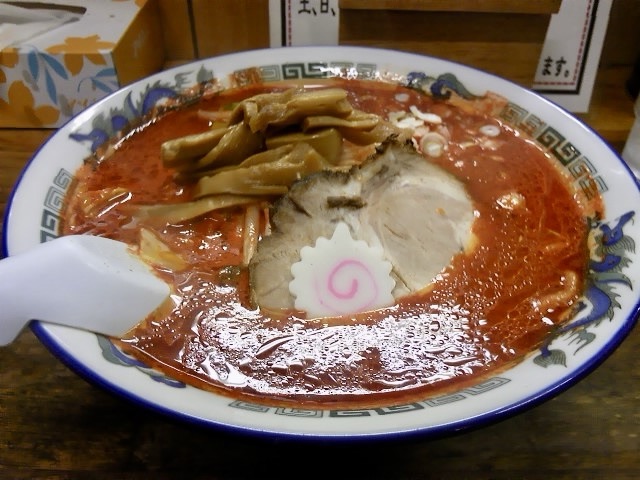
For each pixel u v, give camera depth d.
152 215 0.21
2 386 0.17
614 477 0.16
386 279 0.19
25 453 0.16
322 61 0.28
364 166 0.21
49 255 0.16
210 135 0.21
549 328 0.17
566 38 0.28
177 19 0.31
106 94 0.27
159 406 0.13
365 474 0.16
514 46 0.28
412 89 0.27
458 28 0.28
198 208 0.21
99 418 0.17
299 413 0.14
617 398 0.17
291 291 0.18
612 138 0.28
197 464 0.16
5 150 0.27
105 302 0.16
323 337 0.17
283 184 0.21
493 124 0.26
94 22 0.28
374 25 0.28
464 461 0.16
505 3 0.26
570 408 0.17
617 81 0.32
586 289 0.18
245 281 0.19
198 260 0.20
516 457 0.16
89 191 0.22
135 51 0.28
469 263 0.20
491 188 0.23
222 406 0.14
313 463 0.16
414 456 0.16
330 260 0.19
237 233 0.21
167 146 0.22
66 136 0.22
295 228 0.19
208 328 0.17
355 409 0.15
